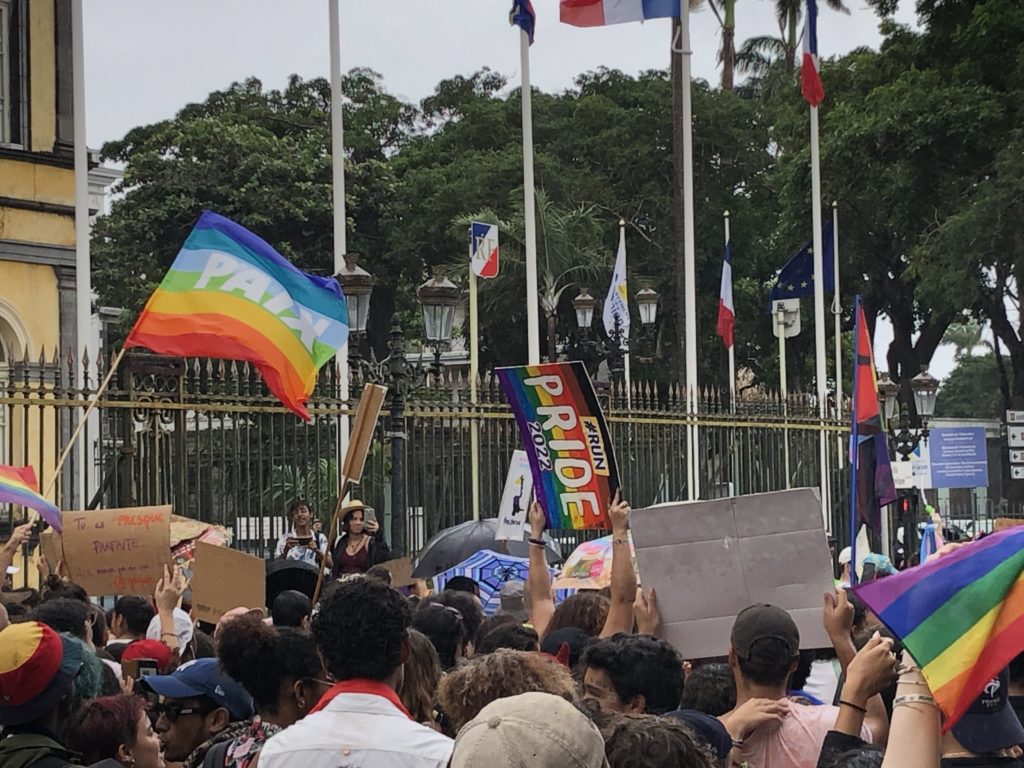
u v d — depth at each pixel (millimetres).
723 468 19625
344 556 12562
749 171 44531
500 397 16500
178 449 13758
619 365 24141
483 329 42781
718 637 5957
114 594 8844
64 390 13172
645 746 3613
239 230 11094
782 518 5926
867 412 10430
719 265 44344
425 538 15766
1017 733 3711
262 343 10898
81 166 16047
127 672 5695
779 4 49312
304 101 48406
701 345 44219
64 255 20703
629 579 6215
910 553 20688
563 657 5672
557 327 41875
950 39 33938
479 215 38344
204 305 10867
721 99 45156
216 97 47625
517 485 10953
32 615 6367
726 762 4512
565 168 44281
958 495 35094
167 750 5160
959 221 31312
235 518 14180
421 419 15898
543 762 2984
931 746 3207
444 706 4391
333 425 15891
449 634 6254
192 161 42656
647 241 44594
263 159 42781
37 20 20531
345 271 14859
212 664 5250
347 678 4020
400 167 46625
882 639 4164
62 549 8867
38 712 4473
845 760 3809
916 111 32688
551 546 12281
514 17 20672
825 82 38125
